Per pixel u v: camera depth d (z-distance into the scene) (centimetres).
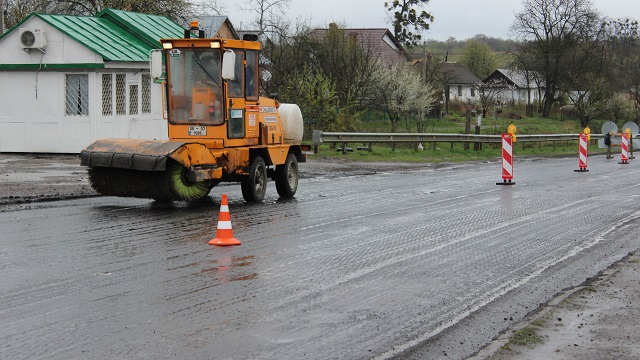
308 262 1044
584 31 7631
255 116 1678
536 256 1135
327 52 4447
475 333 729
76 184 1823
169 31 3070
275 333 713
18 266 958
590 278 989
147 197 1520
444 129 5616
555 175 2659
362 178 2359
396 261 1069
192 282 905
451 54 12800
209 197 1759
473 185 2222
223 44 1583
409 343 693
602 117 7281
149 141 1533
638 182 2392
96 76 2511
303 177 2334
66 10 3991
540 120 7338
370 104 4888
